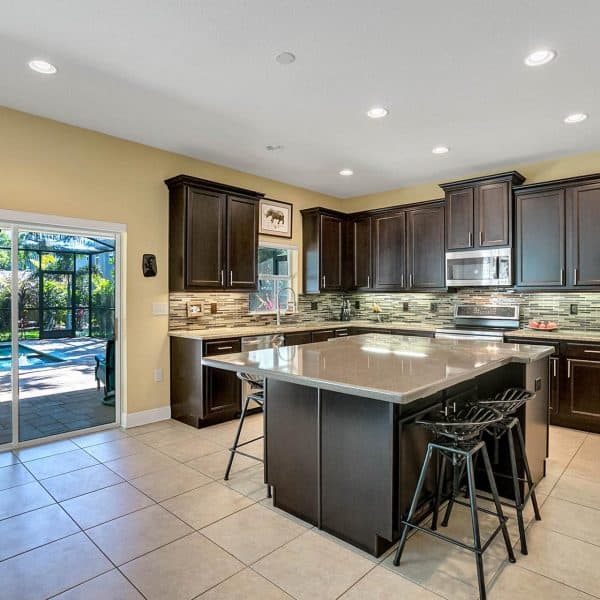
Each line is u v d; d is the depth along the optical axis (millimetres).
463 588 1848
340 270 5926
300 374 2104
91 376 3951
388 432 2027
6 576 1925
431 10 2178
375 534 2070
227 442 3650
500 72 2779
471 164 4746
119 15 2217
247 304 5145
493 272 4582
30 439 3607
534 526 2350
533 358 2625
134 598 1788
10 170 3350
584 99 3164
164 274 4289
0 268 3447
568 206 4199
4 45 2475
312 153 4379
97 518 2414
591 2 2113
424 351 2879
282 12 2199
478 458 2754
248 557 2062
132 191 4051
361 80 2895
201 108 3328
